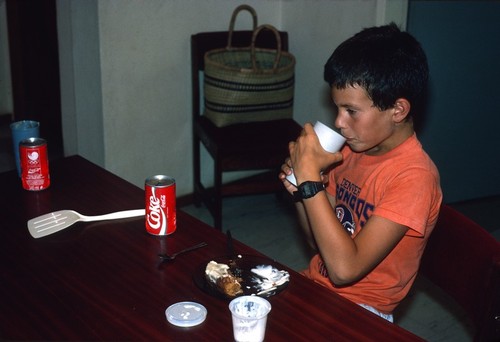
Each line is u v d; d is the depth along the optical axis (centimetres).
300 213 154
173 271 126
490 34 297
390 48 128
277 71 281
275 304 115
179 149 317
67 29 292
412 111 134
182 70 303
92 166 180
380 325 110
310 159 131
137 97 293
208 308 114
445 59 295
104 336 106
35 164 160
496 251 119
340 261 127
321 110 319
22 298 116
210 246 137
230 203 332
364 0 280
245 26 317
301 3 315
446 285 134
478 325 120
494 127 318
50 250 134
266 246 289
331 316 112
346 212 147
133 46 283
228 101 280
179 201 326
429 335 230
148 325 109
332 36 301
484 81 306
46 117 399
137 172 306
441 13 286
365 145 134
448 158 317
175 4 289
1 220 147
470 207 328
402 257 138
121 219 148
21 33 388
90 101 292
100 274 125
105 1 268
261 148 272
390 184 134
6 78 409
